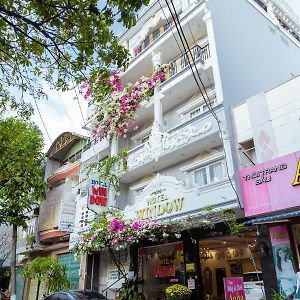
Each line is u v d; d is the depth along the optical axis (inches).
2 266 1086.4
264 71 538.9
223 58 474.6
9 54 226.1
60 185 781.9
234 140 414.0
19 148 354.9
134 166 550.6
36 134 676.7
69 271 659.4
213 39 479.5
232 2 548.4
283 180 340.5
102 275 594.9
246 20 558.3
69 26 207.2
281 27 642.8
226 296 312.5
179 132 482.6
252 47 539.2
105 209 526.9
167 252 511.5
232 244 520.1
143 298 482.9
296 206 324.2
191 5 534.6
